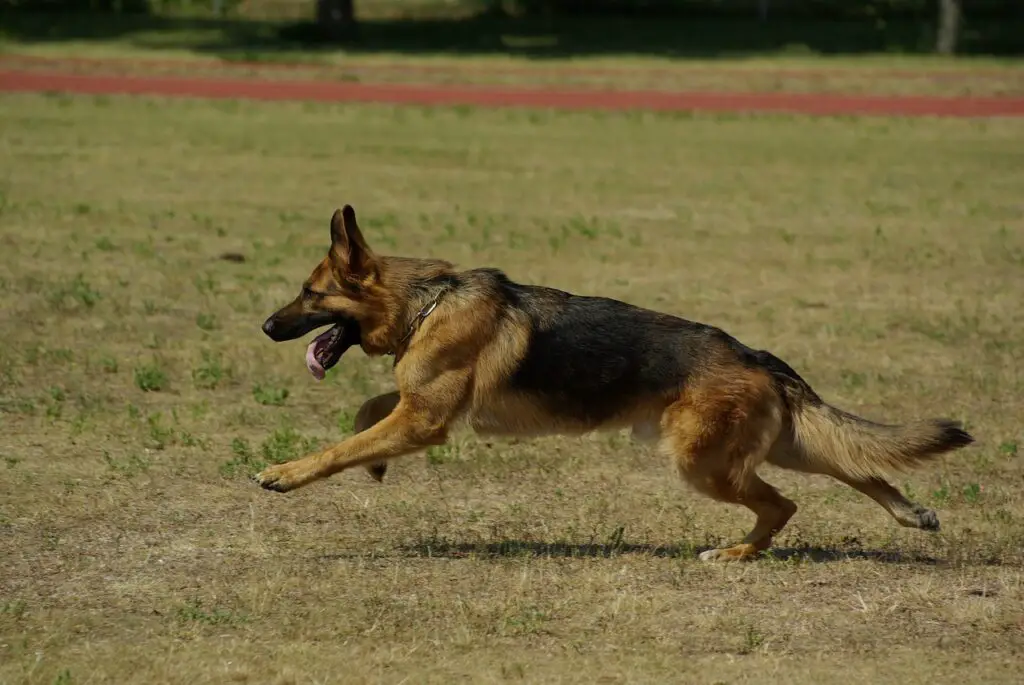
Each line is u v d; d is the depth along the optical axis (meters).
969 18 60.31
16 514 9.33
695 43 53.34
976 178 27.02
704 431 8.41
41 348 13.80
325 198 23.45
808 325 15.86
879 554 9.07
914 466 8.65
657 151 29.86
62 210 21.34
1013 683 6.74
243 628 7.37
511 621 7.49
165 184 24.23
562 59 48.09
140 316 15.25
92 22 54.41
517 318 8.65
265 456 10.82
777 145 31.05
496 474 10.71
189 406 12.25
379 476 9.12
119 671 6.72
